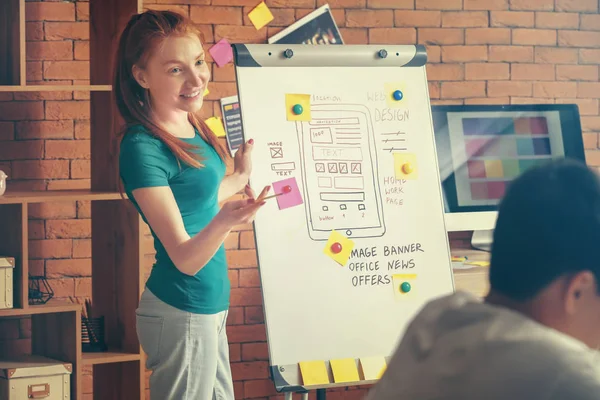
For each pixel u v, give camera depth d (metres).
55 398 2.80
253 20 3.38
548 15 3.71
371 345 2.73
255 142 2.73
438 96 3.62
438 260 2.86
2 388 2.78
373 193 2.83
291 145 2.77
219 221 2.11
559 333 0.96
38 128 3.20
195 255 2.13
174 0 3.31
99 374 3.16
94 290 3.16
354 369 2.68
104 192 2.97
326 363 2.67
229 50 3.37
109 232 3.11
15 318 3.18
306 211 2.74
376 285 2.77
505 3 3.67
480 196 3.45
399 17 3.55
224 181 2.49
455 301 1.07
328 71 2.87
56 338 2.96
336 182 2.79
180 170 2.25
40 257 3.22
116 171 2.86
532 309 0.98
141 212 2.24
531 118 3.56
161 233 2.17
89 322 3.02
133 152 2.20
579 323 0.98
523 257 0.97
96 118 3.11
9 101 3.17
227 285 2.35
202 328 2.26
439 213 2.89
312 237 2.73
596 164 3.80
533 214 0.98
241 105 2.74
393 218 2.84
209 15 3.34
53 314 2.98
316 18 3.45
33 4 3.18
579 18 3.75
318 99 2.83
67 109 3.23
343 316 2.71
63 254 3.25
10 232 2.84
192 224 2.30
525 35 3.69
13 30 2.81
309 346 2.66
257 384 3.49
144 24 2.30
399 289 2.79
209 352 2.28
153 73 2.29
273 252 2.69
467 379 0.95
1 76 2.91
